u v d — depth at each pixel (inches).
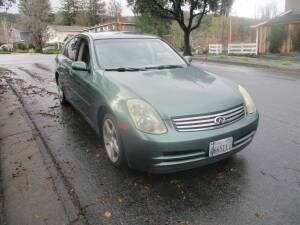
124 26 1378.0
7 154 149.7
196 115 109.7
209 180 120.4
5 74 419.8
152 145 105.6
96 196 110.7
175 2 776.9
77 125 188.1
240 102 124.2
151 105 111.0
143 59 163.9
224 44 1186.0
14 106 235.5
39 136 169.9
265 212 99.8
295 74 425.1
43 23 1868.8
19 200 109.6
